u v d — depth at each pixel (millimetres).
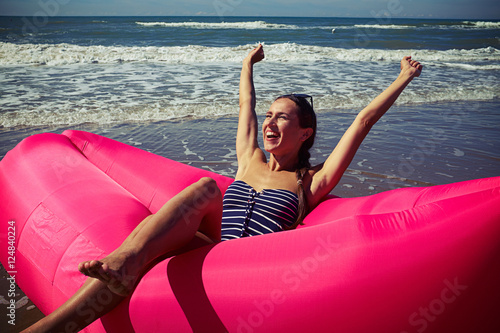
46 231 1724
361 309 1154
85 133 2570
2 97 6516
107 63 11078
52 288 1630
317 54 13930
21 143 2303
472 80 9188
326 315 1173
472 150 4414
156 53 12719
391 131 5105
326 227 1305
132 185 2305
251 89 2557
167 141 4594
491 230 1104
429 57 14523
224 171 3770
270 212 1831
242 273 1260
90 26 29125
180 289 1275
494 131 5156
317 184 2012
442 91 7719
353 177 3684
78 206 1747
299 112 2045
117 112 5723
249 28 28984
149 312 1281
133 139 4629
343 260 1186
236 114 5859
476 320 1142
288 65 11367
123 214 1708
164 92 7195
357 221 1266
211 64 11203
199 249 1404
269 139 2041
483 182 1303
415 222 1194
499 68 11688
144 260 1261
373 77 9297
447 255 1119
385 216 1263
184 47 14164
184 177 2271
